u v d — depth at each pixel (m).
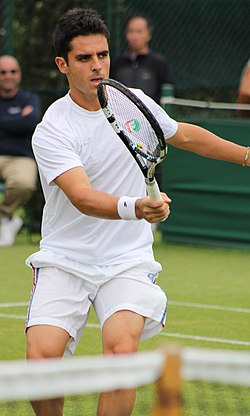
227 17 31.42
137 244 10.18
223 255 24.92
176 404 5.85
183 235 26.30
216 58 31.28
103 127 10.01
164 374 5.84
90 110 10.03
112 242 10.08
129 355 9.31
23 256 24.56
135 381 6.29
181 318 17.59
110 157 10.02
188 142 10.68
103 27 10.03
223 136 24.70
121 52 29.64
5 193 25.89
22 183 25.56
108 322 9.64
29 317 9.77
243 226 25.34
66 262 9.99
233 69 31.39
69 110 10.07
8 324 16.95
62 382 6.30
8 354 14.71
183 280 21.50
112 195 9.93
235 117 27.73
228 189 25.34
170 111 25.61
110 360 6.58
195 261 24.00
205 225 25.88
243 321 17.41
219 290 20.45
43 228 10.38
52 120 10.01
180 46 31.22
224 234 25.62
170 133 10.59
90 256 10.02
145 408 11.63
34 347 9.55
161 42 31.12
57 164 9.70
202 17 31.23
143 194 10.19
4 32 28.39
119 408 9.27
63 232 10.12
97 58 9.91
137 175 10.12
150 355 6.44
